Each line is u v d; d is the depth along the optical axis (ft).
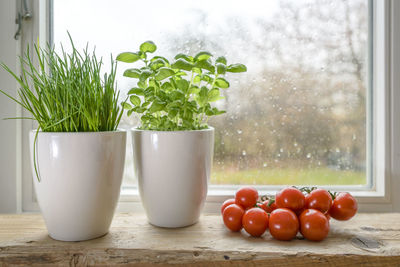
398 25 2.81
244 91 3.07
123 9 3.04
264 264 1.95
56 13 3.00
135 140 2.37
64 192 2.01
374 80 3.01
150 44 2.32
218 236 2.24
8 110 2.75
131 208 2.98
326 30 3.07
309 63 3.07
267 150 3.10
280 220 2.11
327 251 1.97
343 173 3.12
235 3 3.05
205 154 2.34
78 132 1.99
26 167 2.88
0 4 2.71
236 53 3.07
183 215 2.37
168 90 2.45
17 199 2.81
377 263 1.93
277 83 3.07
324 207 2.26
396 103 2.84
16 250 2.01
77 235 2.11
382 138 2.91
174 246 2.05
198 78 2.48
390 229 2.37
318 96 3.08
